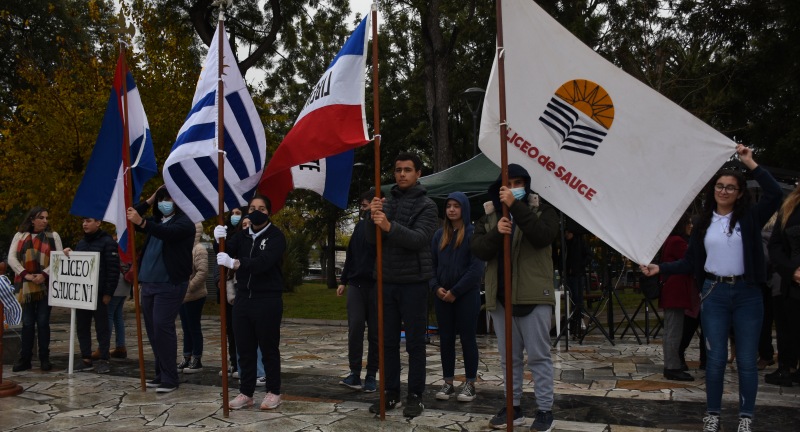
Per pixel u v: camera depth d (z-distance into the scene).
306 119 5.72
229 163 6.15
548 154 4.95
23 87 25.42
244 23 24.03
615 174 4.87
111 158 7.18
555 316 10.41
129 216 6.11
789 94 17.73
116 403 5.93
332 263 34.62
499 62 4.73
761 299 4.68
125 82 6.78
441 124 19.05
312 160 5.57
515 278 4.77
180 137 6.13
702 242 4.85
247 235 5.67
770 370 7.64
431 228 5.40
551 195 4.94
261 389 6.60
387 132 30.88
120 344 8.92
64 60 21.03
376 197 5.18
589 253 10.52
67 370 7.91
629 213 4.86
